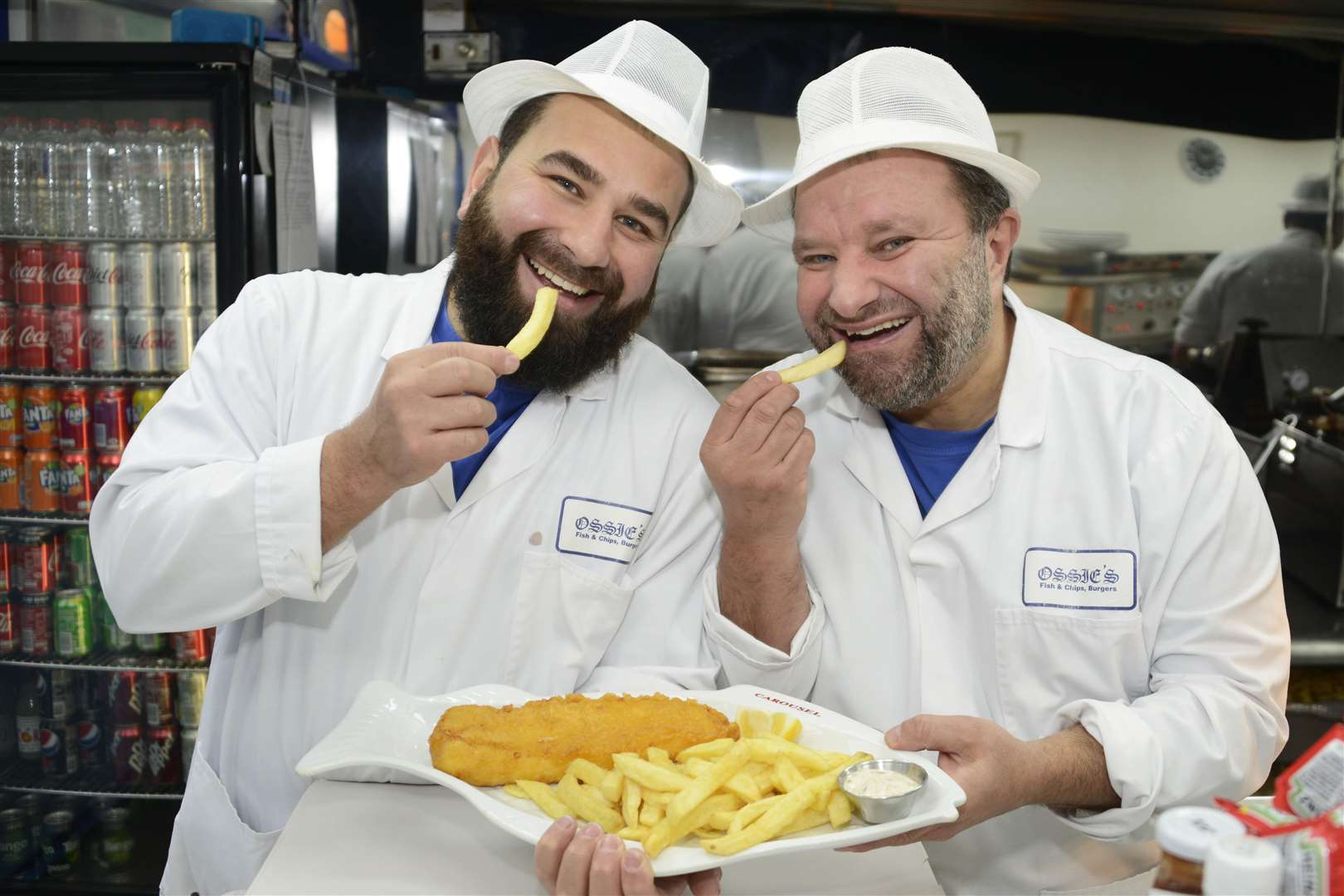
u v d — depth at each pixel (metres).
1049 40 4.04
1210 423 1.71
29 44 3.03
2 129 3.30
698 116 1.82
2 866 3.43
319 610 1.82
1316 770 0.97
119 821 3.59
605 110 1.71
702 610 1.91
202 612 1.66
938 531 1.78
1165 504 1.67
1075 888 1.73
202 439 1.80
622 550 1.86
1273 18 3.98
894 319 1.64
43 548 3.41
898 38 4.05
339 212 4.15
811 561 1.89
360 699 1.55
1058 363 1.83
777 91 4.07
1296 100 4.06
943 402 1.82
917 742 1.43
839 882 1.42
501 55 4.07
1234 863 0.82
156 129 3.28
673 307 4.05
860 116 1.62
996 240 1.78
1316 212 4.11
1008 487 1.75
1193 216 4.13
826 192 1.62
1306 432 3.99
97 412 3.37
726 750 1.38
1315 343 4.09
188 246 3.33
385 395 1.48
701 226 2.08
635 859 1.18
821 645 1.84
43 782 3.49
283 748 1.83
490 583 1.83
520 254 1.73
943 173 1.61
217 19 3.17
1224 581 1.65
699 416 1.98
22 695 3.50
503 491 1.83
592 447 1.90
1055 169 4.11
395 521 1.81
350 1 4.04
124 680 3.47
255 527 1.58
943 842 1.77
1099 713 1.51
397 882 1.35
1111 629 1.67
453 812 1.53
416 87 4.11
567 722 1.43
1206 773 1.52
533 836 1.24
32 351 3.37
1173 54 4.04
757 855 1.23
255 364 1.87
